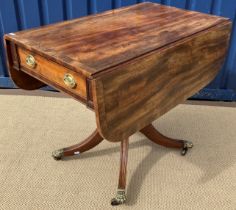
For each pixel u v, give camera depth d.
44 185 1.46
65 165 1.57
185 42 1.18
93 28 1.25
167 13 1.44
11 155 1.63
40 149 1.67
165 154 1.66
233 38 1.98
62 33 1.20
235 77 2.10
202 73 1.36
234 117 1.97
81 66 0.96
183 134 1.81
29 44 1.09
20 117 1.93
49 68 1.10
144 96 1.11
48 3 1.97
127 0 1.93
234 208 1.37
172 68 1.18
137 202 1.38
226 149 1.70
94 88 0.93
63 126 1.85
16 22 2.07
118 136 1.08
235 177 1.52
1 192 1.42
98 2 1.95
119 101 1.02
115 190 1.44
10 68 1.23
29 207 1.36
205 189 1.45
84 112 1.98
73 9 1.98
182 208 1.36
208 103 2.16
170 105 1.26
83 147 1.59
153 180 1.50
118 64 0.99
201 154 1.66
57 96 2.17
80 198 1.40
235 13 1.91
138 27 1.27
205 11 1.92
